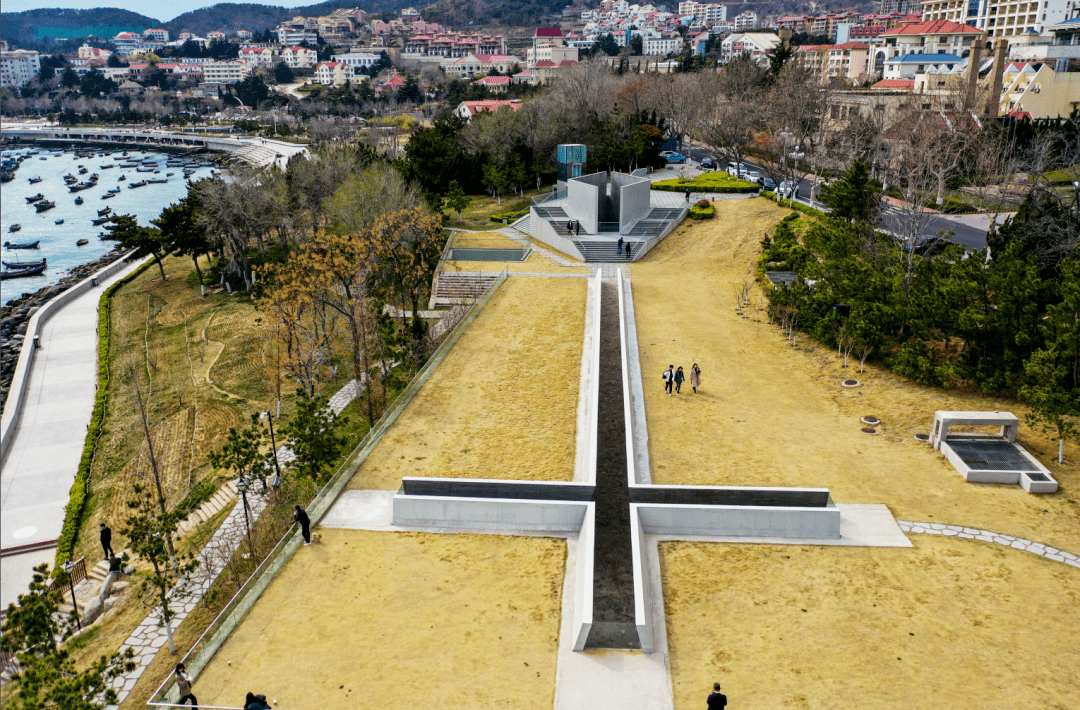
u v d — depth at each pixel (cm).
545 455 4334
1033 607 3061
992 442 4288
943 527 3603
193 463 5712
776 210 9075
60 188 19738
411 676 2792
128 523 3762
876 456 4269
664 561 3406
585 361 5638
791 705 2620
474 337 6191
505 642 2953
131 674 3484
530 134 12450
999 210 7650
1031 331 4712
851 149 9994
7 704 2928
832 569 3328
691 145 15275
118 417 6788
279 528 4200
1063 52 14350
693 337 6069
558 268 8144
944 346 5453
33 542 5200
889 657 2822
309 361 6153
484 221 10300
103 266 12631
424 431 4675
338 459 5009
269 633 3033
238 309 8825
